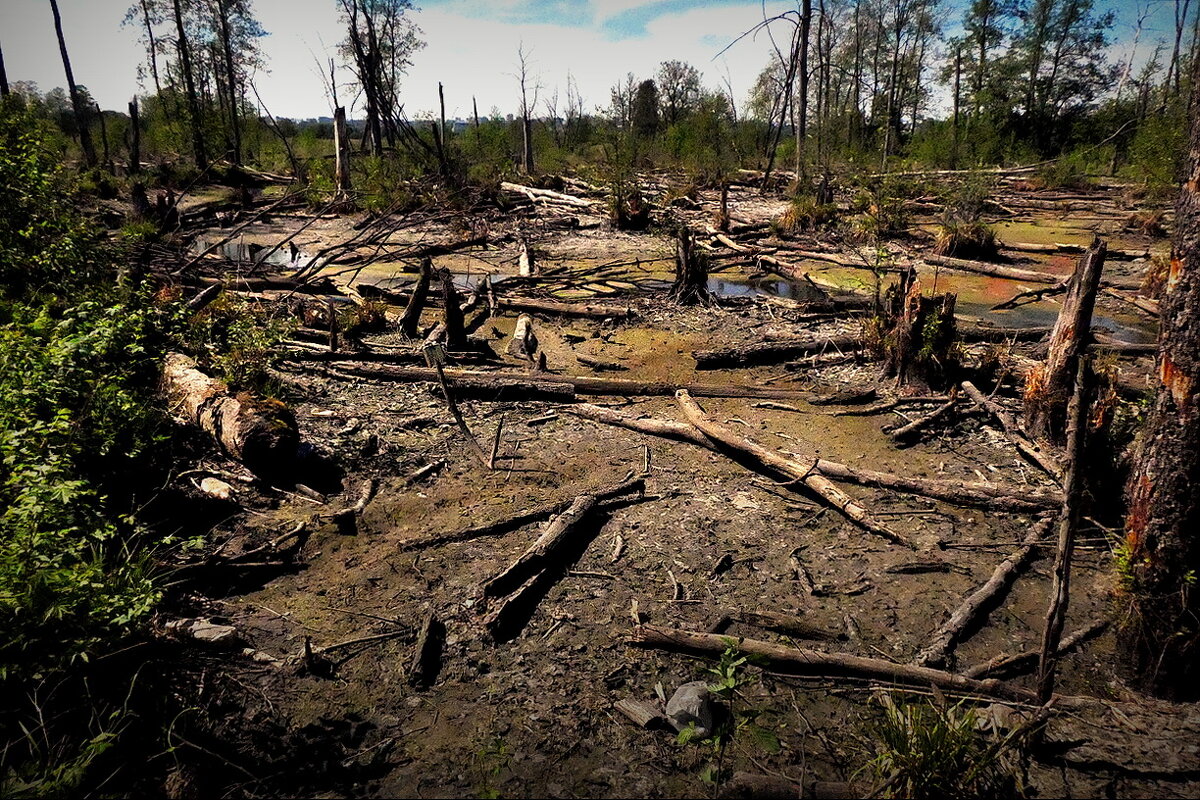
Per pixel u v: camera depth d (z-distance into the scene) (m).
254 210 21.36
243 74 35.09
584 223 18.81
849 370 8.10
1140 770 2.90
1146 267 13.18
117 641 3.42
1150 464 3.13
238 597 4.19
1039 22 36.97
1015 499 5.16
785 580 4.46
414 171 22.41
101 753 2.97
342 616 4.04
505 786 3.01
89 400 4.78
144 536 4.54
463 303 10.91
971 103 36.03
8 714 3.06
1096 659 3.73
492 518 5.04
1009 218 19.94
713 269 14.40
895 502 5.36
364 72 25.08
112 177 24.09
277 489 5.35
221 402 5.62
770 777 2.98
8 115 8.89
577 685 3.57
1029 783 2.88
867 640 3.93
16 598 3.09
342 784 3.01
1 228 7.46
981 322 9.84
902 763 2.86
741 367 8.44
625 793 2.99
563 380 7.52
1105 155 29.83
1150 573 3.20
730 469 5.91
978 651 3.84
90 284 7.66
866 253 15.01
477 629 3.95
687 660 3.76
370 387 7.49
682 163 30.58
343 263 14.69
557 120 41.91
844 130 36.72
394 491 5.43
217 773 3.04
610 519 5.12
